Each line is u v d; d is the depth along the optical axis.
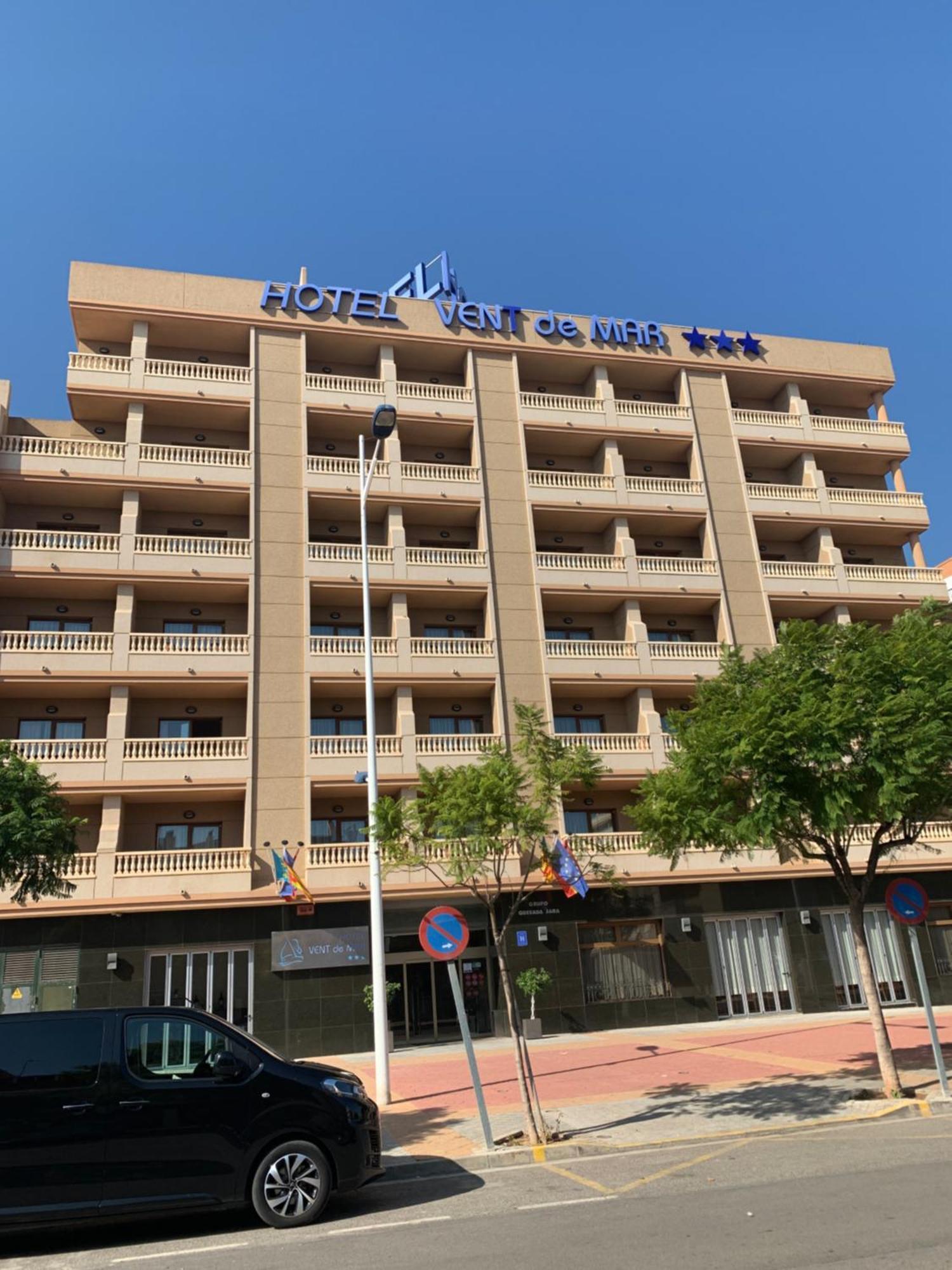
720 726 13.49
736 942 27.75
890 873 29.08
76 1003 22.81
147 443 29.34
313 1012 24.09
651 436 33.38
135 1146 7.88
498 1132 11.93
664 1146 10.86
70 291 29.11
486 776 12.05
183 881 24.28
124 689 26.06
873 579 33.84
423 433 31.97
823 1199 7.86
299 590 28.23
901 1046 18.25
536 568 30.55
